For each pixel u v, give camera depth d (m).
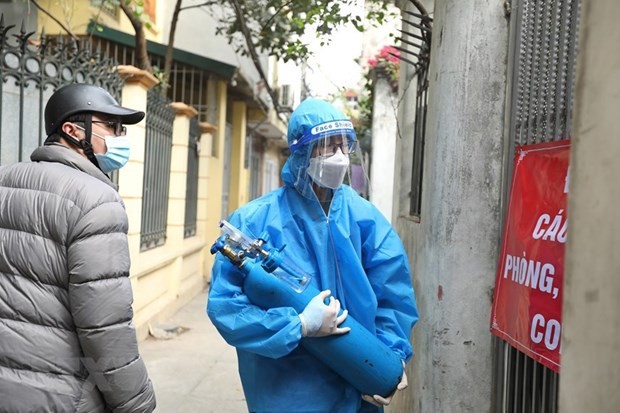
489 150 2.42
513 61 2.34
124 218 1.88
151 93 6.50
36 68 4.25
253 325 1.95
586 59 1.09
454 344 2.44
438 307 2.48
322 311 1.93
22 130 4.16
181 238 7.99
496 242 2.42
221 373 5.24
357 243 2.17
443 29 2.51
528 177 2.03
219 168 10.36
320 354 2.00
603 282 1.03
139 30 6.95
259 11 7.31
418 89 3.74
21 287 1.76
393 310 2.21
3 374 1.75
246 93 11.73
